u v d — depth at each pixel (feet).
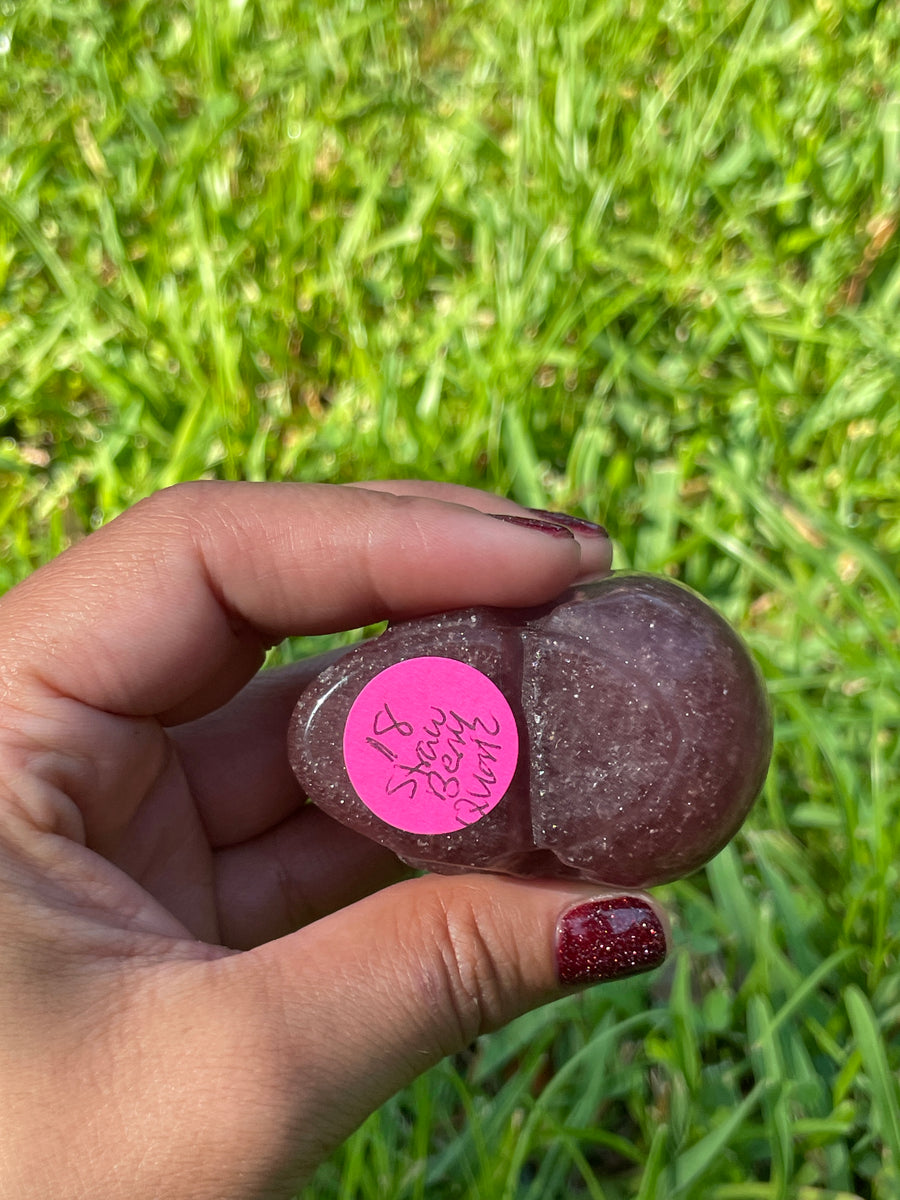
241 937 0.55
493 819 0.39
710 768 0.37
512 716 0.39
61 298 0.83
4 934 0.36
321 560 0.45
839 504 0.69
